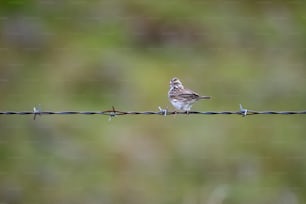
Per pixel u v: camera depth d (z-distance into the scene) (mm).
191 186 29203
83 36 36656
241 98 33594
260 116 33031
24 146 30688
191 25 37656
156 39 36719
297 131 32562
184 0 39344
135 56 35469
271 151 31469
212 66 35219
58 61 35031
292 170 30688
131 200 28750
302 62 36312
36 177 29531
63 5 38219
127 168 29875
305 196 29734
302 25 38719
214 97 33406
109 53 35469
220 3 39500
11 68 34469
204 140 31234
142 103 32531
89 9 38188
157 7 38562
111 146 30734
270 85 34406
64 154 30406
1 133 31094
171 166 30094
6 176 29484
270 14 39281
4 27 36438
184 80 34188
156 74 34281
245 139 31688
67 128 31547
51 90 33312
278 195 29375
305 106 33781
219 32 37406
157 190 29016
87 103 32594
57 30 36844
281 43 37344
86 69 34281
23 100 32688
